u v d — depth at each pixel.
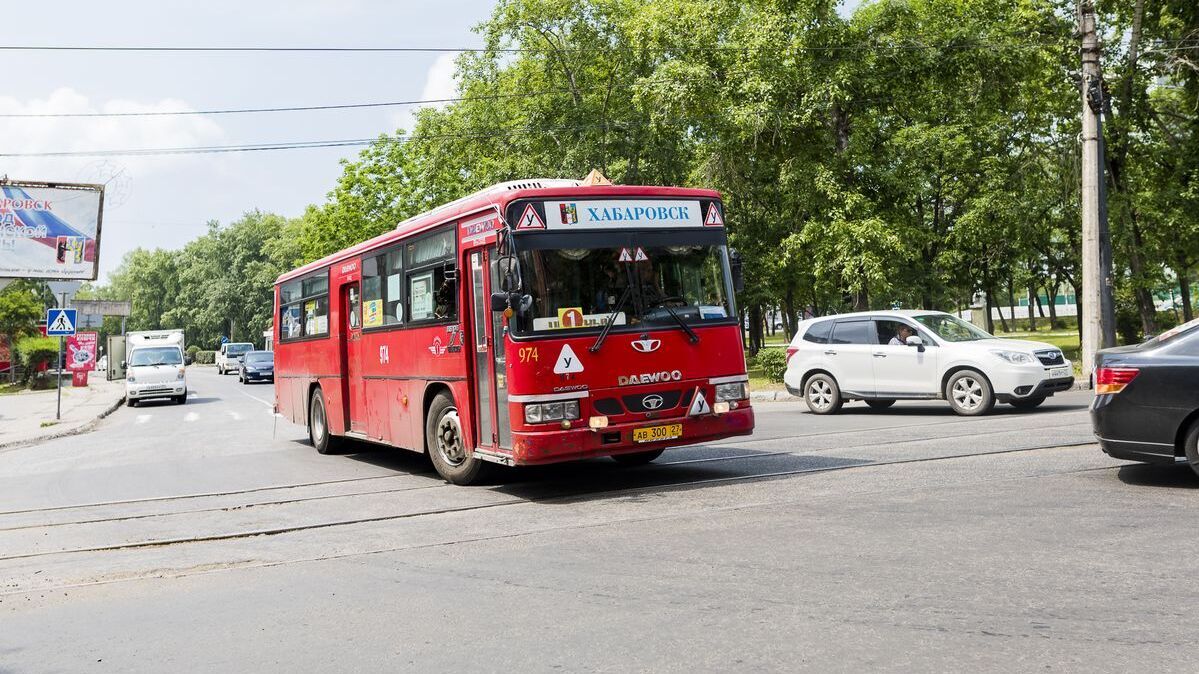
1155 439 7.96
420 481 11.14
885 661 4.13
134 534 8.63
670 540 6.89
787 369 18.17
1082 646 4.20
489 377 9.51
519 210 9.04
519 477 10.95
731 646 4.46
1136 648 4.15
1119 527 6.47
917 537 6.47
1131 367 8.09
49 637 5.41
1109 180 28.08
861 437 12.88
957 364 15.76
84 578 6.94
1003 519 6.90
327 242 51.00
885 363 16.69
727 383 9.68
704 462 11.33
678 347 9.45
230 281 110.00
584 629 4.88
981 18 27.50
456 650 4.68
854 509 7.60
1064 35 27.06
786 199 29.89
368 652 4.74
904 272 29.38
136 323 134.50
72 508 10.42
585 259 9.22
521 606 5.41
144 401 35.94
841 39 26.22
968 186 32.09
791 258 32.81
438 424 10.70
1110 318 20.72
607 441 9.02
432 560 6.80
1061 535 6.31
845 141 27.50
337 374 14.19
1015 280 46.62
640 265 9.46
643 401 9.23
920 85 27.34
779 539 6.68
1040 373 15.20
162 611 5.85
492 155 36.94
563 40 34.97
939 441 11.80
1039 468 9.13
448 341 10.34
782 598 5.20
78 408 31.09
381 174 49.22
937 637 4.41
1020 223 31.34
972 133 31.02
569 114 34.59
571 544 7.01
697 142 35.38
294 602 5.86
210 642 5.10
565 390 8.91
